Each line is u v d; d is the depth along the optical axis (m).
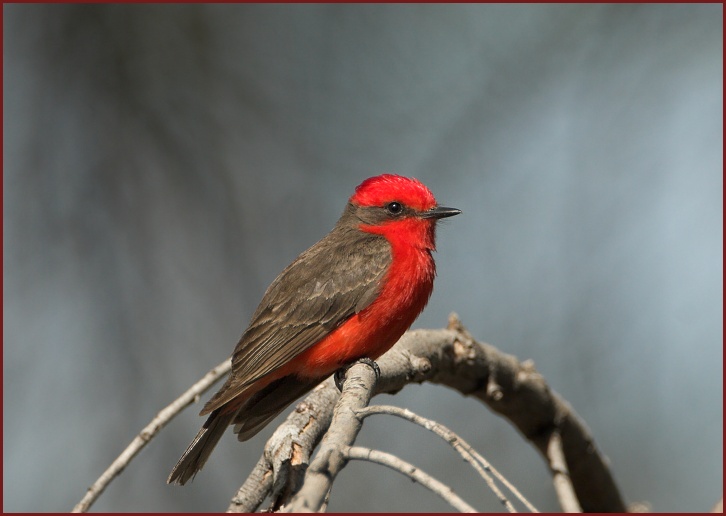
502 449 12.93
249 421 8.23
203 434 7.67
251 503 6.27
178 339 13.62
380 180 9.48
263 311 8.66
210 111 14.58
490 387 8.34
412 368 7.70
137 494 12.55
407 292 8.56
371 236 8.99
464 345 8.25
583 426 8.84
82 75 14.29
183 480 7.46
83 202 13.96
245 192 14.52
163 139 14.41
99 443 12.78
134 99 14.34
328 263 8.69
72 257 13.74
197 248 14.17
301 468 6.27
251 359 8.22
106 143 14.20
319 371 8.47
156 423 7.12
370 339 8.43
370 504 12.67
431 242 9.17
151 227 14.12
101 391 13.16
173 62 14.48
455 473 12.89
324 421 6.70
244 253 14.26
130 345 13.41
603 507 9.26
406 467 4.72
